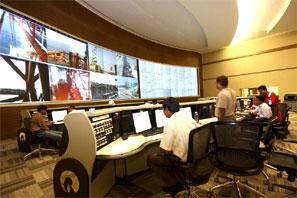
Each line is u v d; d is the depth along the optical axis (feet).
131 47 29.32
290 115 26.94
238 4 20.98
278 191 8.36
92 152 6.63
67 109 16.66
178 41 34.19
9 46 15.38
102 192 8.25
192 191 8.10
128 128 9.21
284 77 32.14
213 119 13.05
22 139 14.25
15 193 8.73
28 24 16.75
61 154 7.06
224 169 7.50
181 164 6.75
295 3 19.85
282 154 8.25
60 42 19.43
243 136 7.45
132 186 9.48
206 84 41.63
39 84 17.44
